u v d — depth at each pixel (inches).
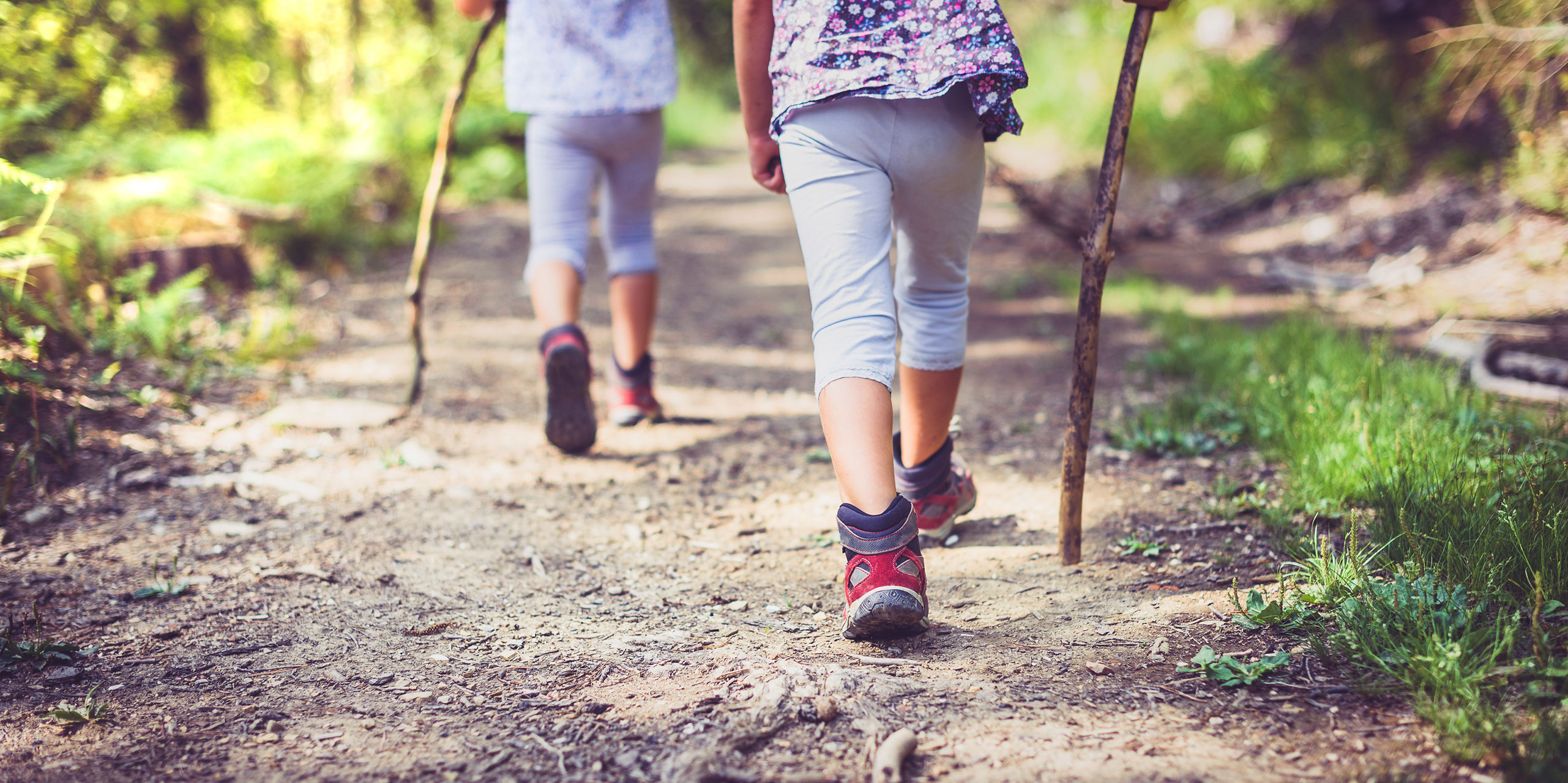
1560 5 180.1
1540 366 131.8
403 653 71.3
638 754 56.0
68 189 152.8
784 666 65.3
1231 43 334.0
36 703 63.2
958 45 66.6
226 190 194.5
